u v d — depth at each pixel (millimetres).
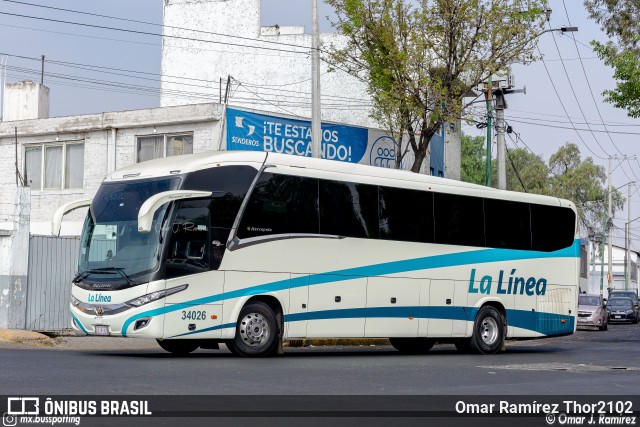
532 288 23750
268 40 43781
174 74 45094
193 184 17594
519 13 29984
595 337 37281
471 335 22312
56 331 23844
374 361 18672
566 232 24797
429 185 21641
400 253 20781
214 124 31188
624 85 35094
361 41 31406
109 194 18281
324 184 19578
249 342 18219
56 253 23953
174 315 17094
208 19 44781
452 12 29812
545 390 13414
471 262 22281
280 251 18625
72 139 33812
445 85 30641
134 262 17234
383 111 32312
